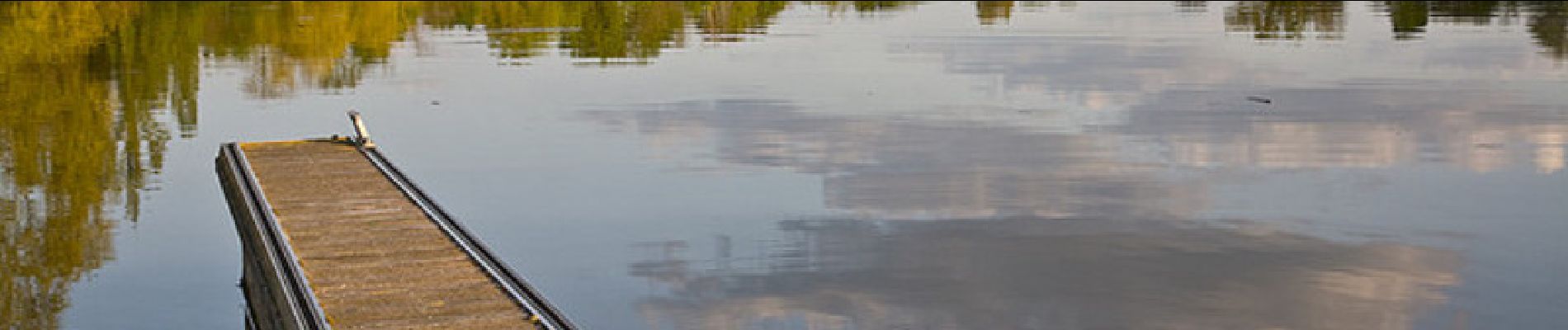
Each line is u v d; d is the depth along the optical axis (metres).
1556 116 33.66
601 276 19.34
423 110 36.66
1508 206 23.00
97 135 32.59
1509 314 16.95
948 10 76.38
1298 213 22.61
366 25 65.81
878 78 42.56
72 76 44.66
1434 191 24.34
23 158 29.33
